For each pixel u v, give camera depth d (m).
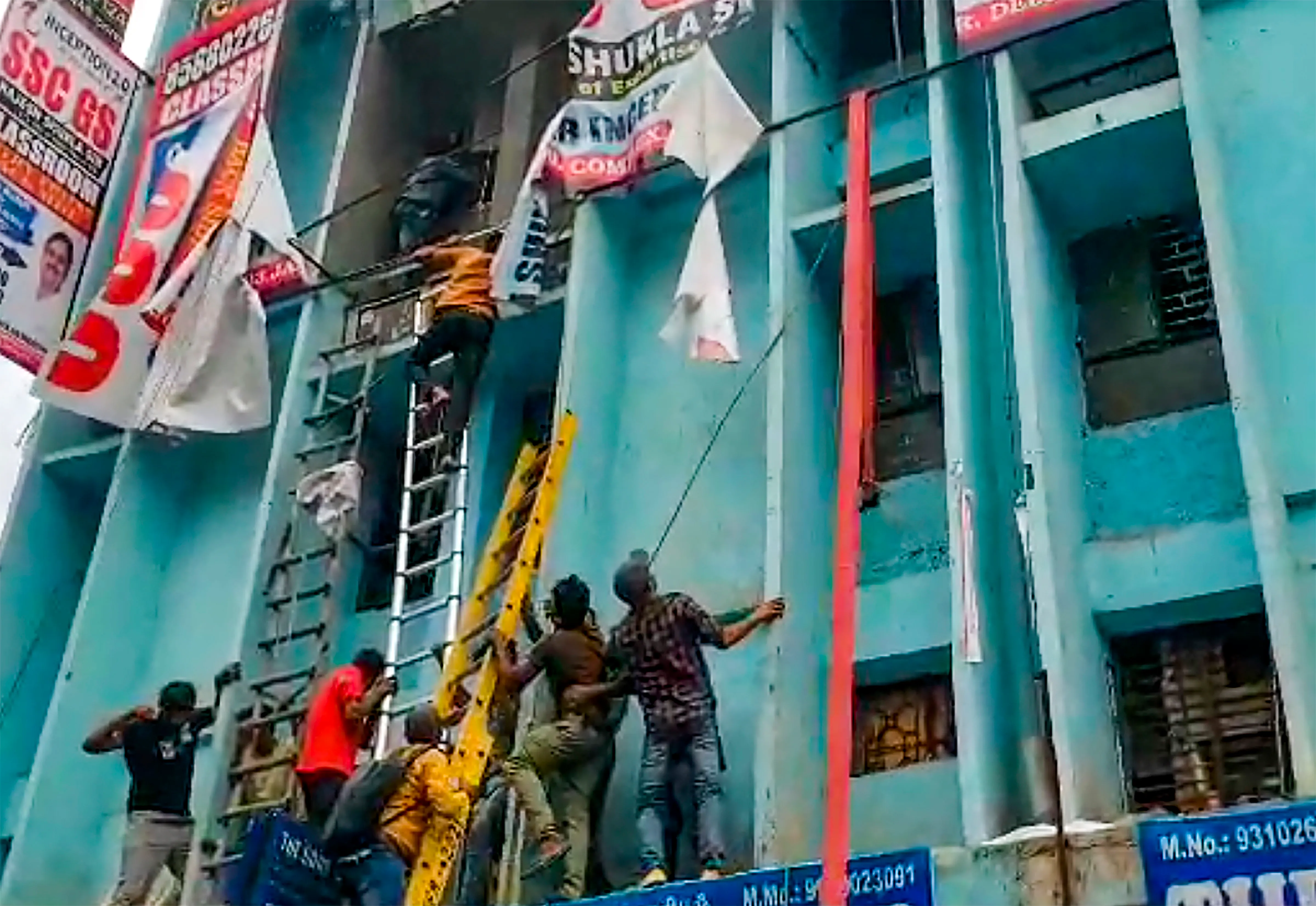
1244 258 9.48
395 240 14.30
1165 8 10.56
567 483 10.84
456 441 11.69
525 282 11.63
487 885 9.44
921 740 9.72
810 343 10.74
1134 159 10.09
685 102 11.22
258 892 9.34
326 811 10.02
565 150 11.91
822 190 11.59
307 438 12.64
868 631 9.99
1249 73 10.18
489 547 10.79
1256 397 8.55
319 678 11.34
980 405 9.75
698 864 8.84
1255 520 8.20
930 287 11.18
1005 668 9.10
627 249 12.27
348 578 12.32
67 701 12.19
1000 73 10.41
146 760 10.78
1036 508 8.84
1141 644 9.29
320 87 15.23
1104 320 10.38
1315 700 7.72
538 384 12.55
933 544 10.19
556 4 14.48
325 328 13.20
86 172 14.38
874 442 10.84
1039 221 10.21
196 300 12.71
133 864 10.50
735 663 10.06
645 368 11.72
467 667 10.32
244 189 12.84
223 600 12.74
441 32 14.80
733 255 11.78
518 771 9.09
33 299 13.64
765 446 10.87
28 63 14.09
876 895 7.68
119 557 12.88
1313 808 6.84
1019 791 8.72
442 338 11.77
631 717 10.05
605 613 10.73
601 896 8.74
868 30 12.70
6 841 12.47
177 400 12.59
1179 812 8.66
